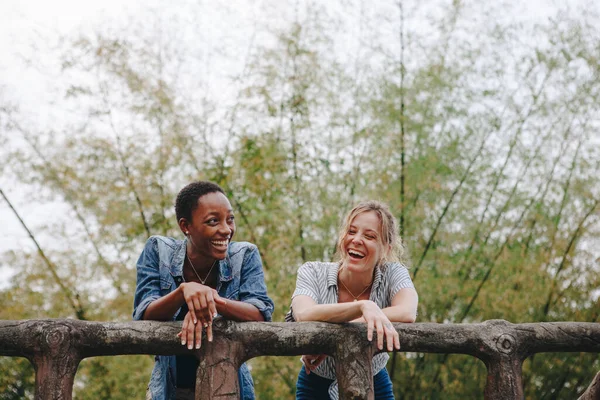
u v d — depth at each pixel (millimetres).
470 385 7863
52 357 2275
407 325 2467
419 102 8109
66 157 7699
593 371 7730
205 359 2354
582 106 8102
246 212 7660
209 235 2656
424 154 8086
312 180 7863
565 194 8039
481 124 8273
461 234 8039
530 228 8227
